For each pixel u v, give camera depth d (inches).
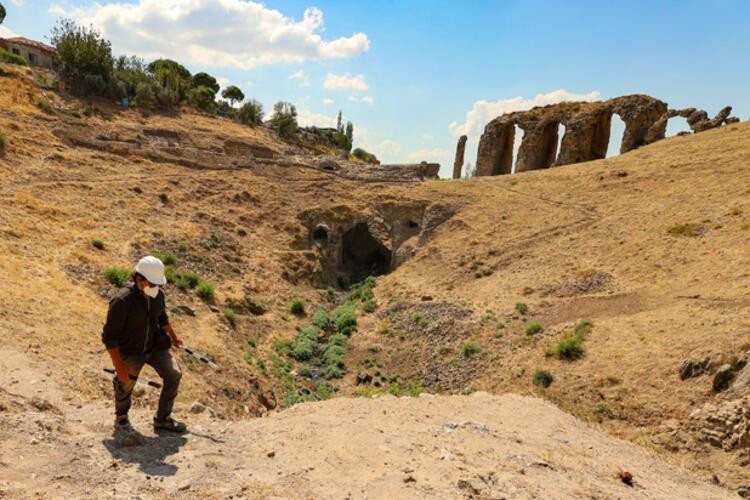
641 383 818.8
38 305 707.4
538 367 989.8
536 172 2309.3
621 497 310.5
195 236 1675.7
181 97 3380.9
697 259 1192.2
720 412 666.8
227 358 971.9
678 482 418.3
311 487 256.8
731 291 980.6
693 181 1642.5
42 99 2215.8
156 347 302.5
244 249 1798.7
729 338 791.1
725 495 420.5
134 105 2854.3
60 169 1715.1
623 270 1302.9
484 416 456.1
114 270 1059.3
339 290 1978.3
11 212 1200.2
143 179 1902.1
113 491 225.0
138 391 461.1
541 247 1626.5
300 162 2605.8
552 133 2775.6
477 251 1753.2
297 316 1553.9
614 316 1088.8
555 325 1147.3
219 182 2160.4
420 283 1711.4
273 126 3873.0
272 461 289.9
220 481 253.4
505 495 263.9
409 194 2273.6
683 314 960.3
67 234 1231.5
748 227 1214.3
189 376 778.2
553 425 467.8
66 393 412.5
